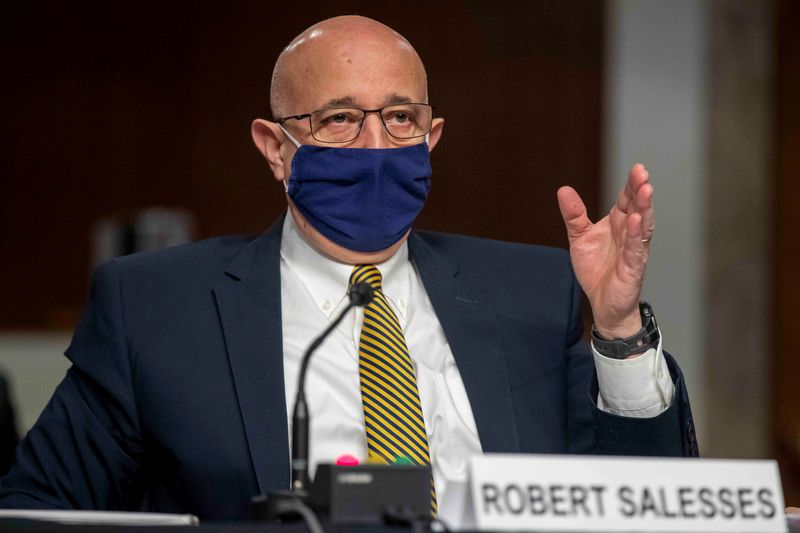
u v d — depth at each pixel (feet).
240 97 62.75
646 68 60.13
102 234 48.03
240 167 62.49
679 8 60.08
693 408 58.70
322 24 21.85
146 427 20.44
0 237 62.54
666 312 59.26
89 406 21.01
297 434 15.49
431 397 21.03
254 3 62.80
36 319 62.39
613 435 19.01
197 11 63.05
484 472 13.29
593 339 19.08
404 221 21.21
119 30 63.31
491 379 21.52
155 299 21.29
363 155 20.72
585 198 60.64
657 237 59.47
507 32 61.21
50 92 63.16
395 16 61.57
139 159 62.95
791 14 59.82
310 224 21.48
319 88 21.01
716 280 59.41
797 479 58.54
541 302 22.89
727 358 59.16
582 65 60.75
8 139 62.95
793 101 59.72
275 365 20.56
